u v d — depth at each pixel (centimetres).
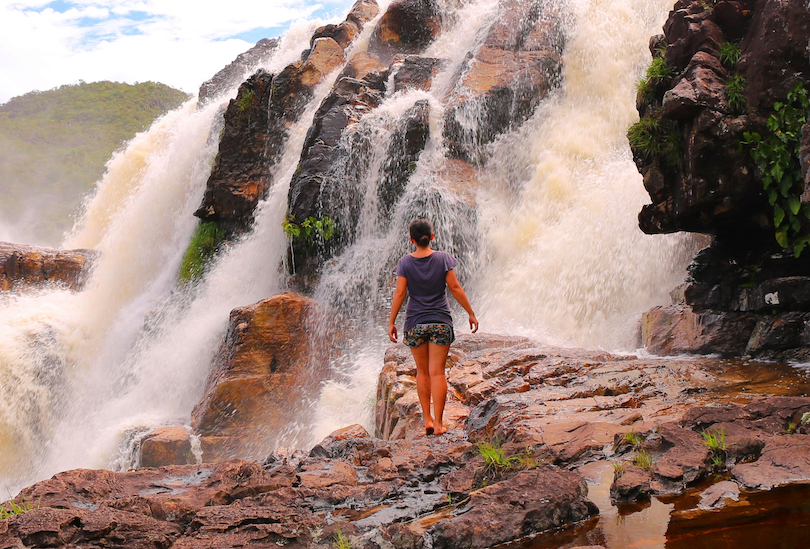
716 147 895
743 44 929
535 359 913
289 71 2245
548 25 1948
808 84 853
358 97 1986
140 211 2600
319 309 1591
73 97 8475
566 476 408
